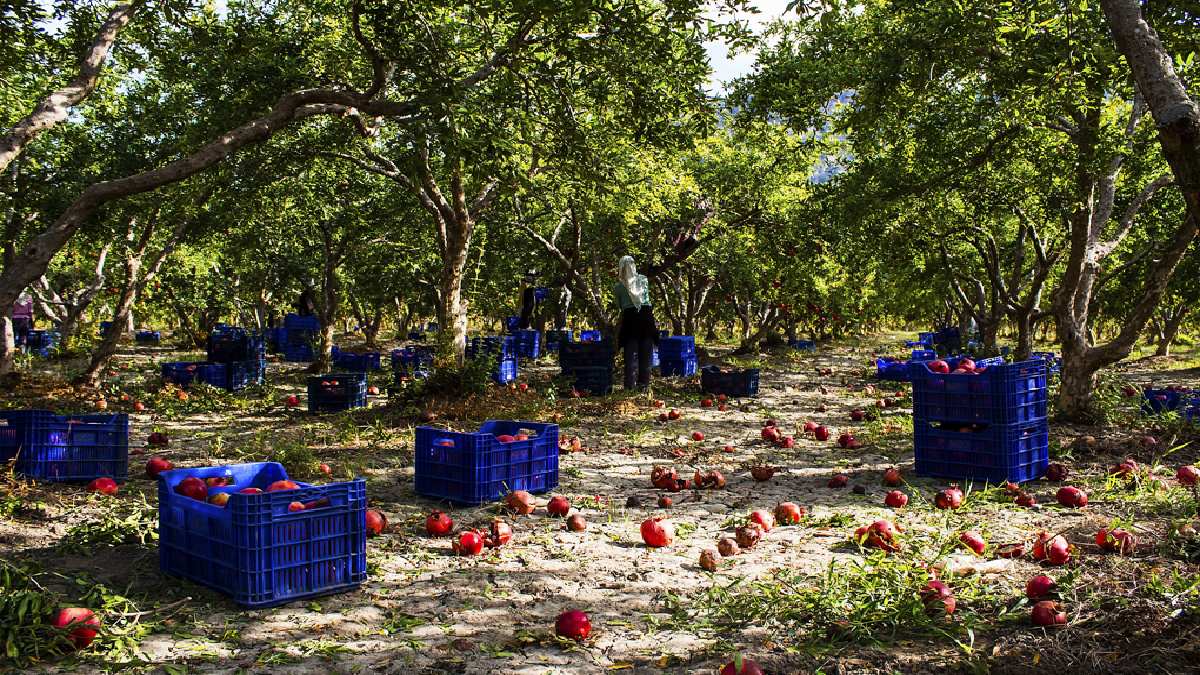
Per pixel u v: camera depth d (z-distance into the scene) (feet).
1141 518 21.97
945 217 60.13
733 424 44.39
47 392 53.98
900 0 31.01
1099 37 26.99
